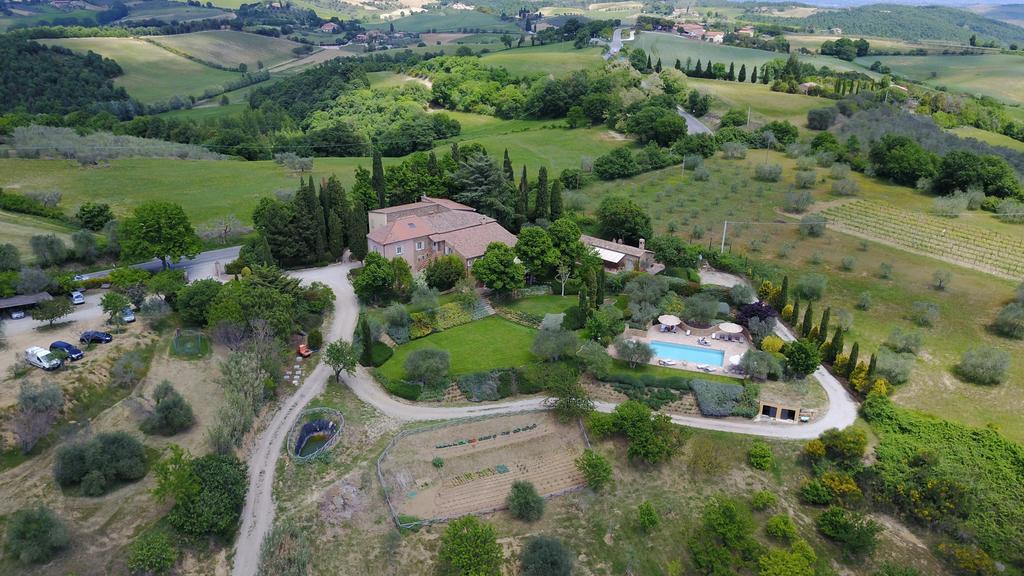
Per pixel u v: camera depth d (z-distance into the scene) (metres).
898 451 71.31
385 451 69.88
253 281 88.81
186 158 170.00
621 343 83.69
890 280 106.56
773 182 149.38
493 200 121.38
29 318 84.38
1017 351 87.50
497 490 68.25
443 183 129.38
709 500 67.88
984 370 81.31
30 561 51.94
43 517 53.00
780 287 102.88
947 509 65.06
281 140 199.12
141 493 60.62
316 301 92.50
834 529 63.81
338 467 67.75
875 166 151.38
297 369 82.50
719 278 109.31
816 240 121.94
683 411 78.75
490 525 60.53
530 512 64.38
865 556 62.97
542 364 80.62
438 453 71.12
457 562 55.56
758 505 66.50
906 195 140.25
